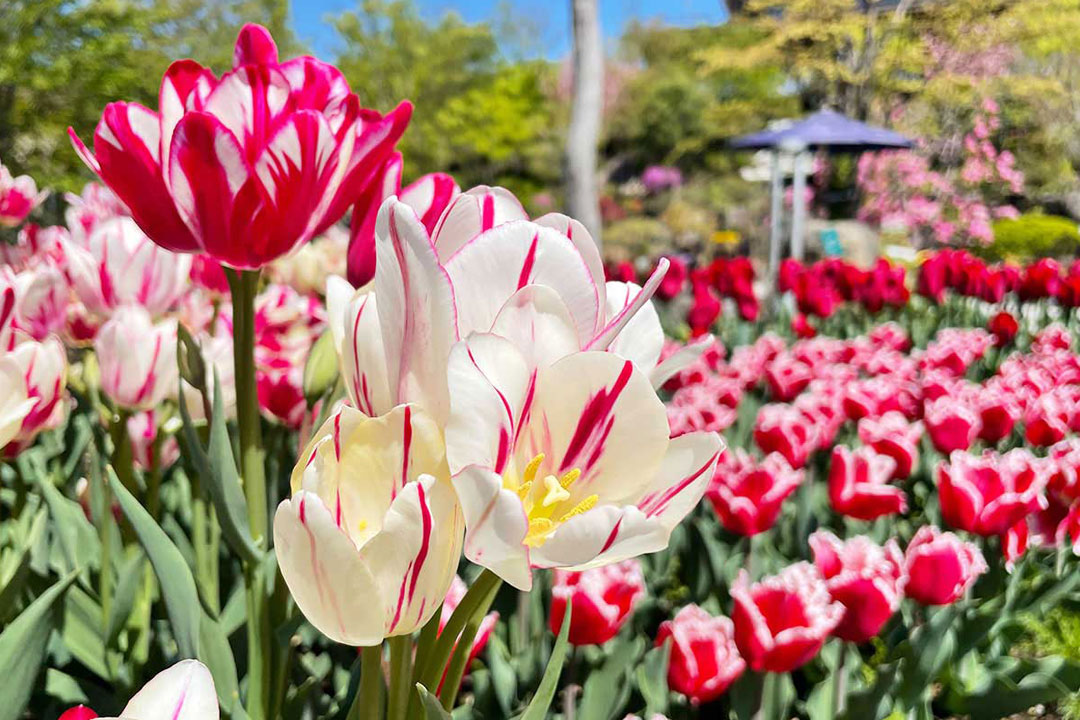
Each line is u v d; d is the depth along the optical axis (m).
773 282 12.99
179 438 1.59
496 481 0.64
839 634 1.79
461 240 0.78
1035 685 2.54
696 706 2.09
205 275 2.27
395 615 0.69
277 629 1.21
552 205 31.67
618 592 1.88
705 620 1.81
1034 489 2.31
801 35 25.22
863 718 2.05
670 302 8.93
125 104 1.01
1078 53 27.25
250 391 1.13
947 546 2.04
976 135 25.12
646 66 38.97
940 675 2.66
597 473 0.74
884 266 8.45
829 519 3.52
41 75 12.16
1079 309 9.16
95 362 1.75
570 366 0.71
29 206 2.62
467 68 32.41
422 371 0.70
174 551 1.19
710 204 31.84
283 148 0.99
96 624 1.77
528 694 2.26
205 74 1.07
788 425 2.88
